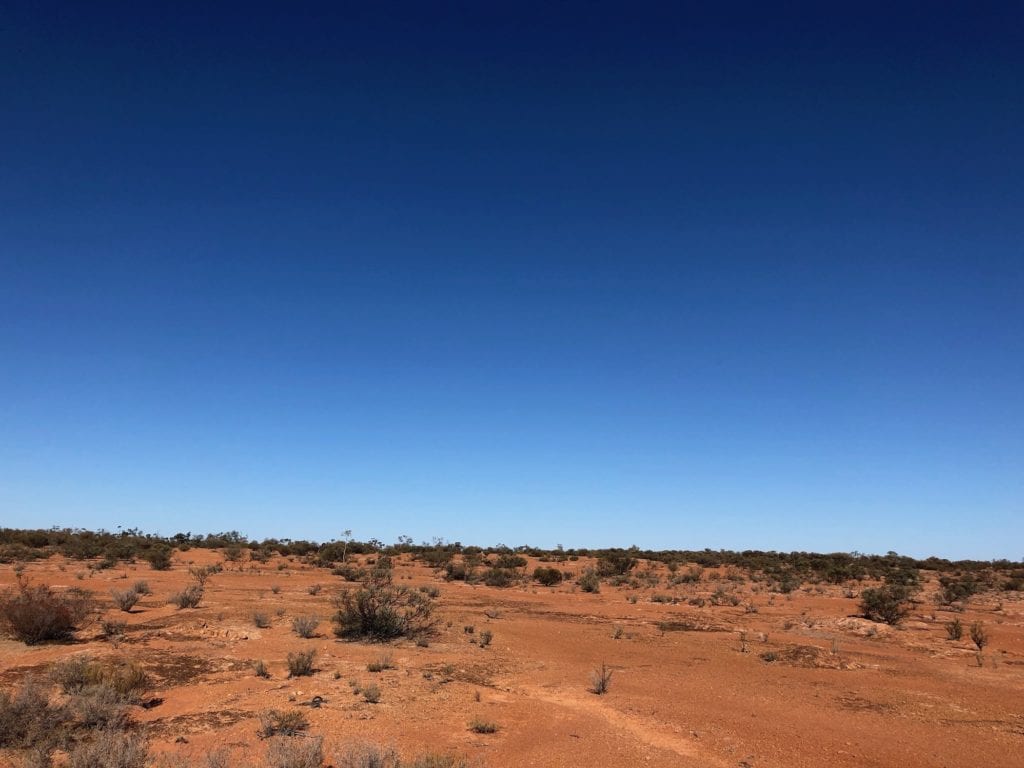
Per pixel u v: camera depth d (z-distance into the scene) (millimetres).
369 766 9492
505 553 88438
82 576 40406
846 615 34250
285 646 20000
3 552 54312
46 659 17172
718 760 11414
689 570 66625
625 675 18719
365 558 74875
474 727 12703
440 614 29078
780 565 75188
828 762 11469
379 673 16812
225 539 87188
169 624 22938
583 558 85812
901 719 14562
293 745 10141
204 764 9633
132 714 12945
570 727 13164
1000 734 13484
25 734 10898
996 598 47406
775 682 18312
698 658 21766
